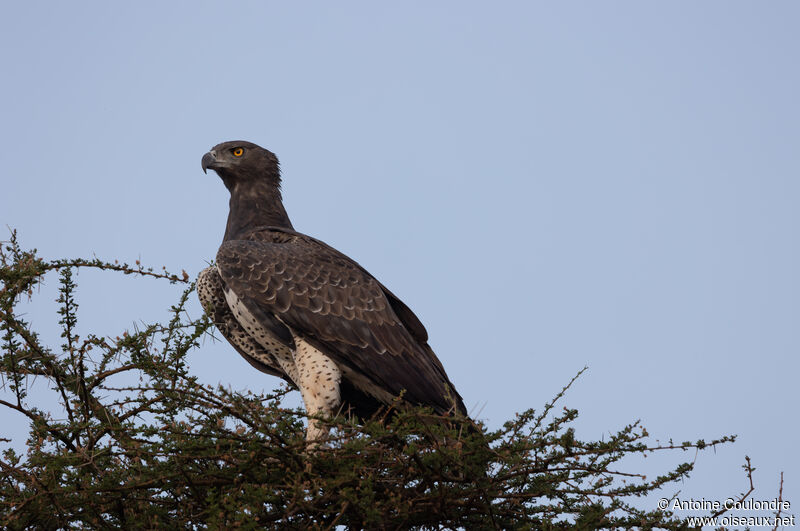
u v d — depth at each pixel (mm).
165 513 10688
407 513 9938
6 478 10617
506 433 10445
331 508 10234
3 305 10875
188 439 10281
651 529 10227
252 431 10422
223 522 9508
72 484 10461
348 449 10273
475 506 10422
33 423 10922
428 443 10609
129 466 10531
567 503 10758
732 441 10102
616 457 10414
